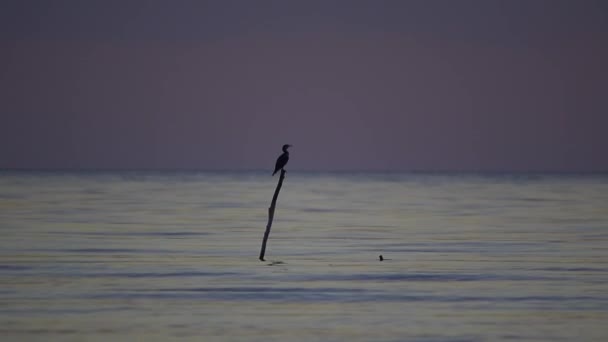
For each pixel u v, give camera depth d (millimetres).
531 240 102375
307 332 54062
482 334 53688
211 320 56906
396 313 59031
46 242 96938
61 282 69812
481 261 83125
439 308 60625
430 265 80188
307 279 71750
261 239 103000
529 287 68375
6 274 73688
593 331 54406
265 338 52656
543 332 54156
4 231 109062
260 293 65562
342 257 86000
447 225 124375
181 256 85875
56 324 55688
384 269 77562
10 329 54469
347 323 56250
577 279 72250
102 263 80312
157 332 54000
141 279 71438
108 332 53906
